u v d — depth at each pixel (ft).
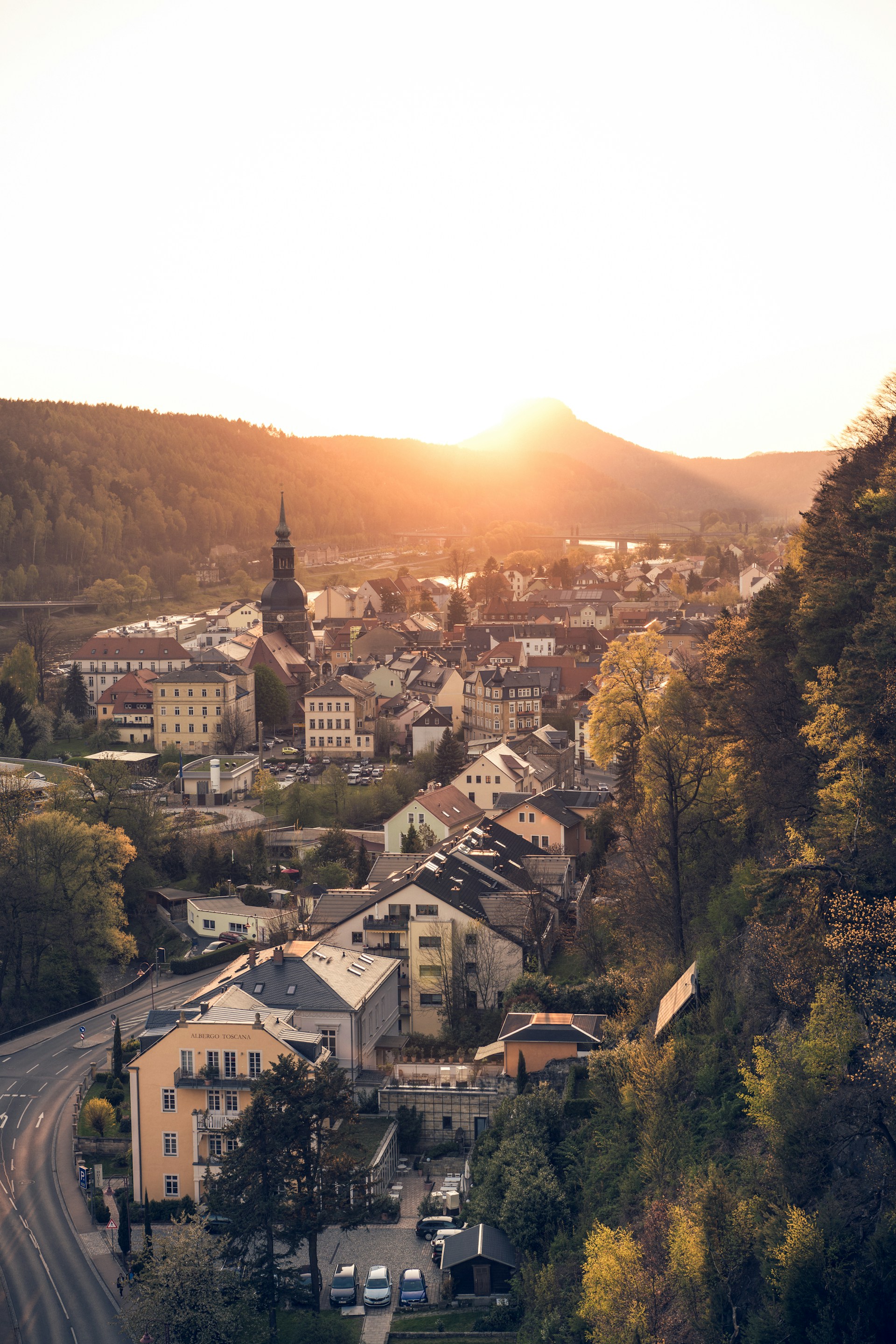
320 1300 250.16
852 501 286.05
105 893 474.90
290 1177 242.99
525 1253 242.99
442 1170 301.84
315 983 331.16
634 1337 182.09
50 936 456.04
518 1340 219.00
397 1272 258.16
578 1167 253.03
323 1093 245.65
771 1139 183.01
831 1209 167.32
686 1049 241.76
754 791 262.06
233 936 510.17
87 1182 311.27
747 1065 219.20
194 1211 287.07
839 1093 174.91
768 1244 170.40
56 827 479.82
